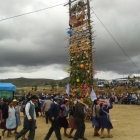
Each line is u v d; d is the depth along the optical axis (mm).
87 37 12297
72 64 12969
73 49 12977
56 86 55469
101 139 7090
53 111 6363
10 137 7715
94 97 11281
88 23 12422
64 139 7270
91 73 12188
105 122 7246
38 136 7789
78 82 12375
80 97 11836
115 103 28375
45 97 16922
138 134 7816
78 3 13414
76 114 6645
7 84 20734
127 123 10750
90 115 11305
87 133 8219
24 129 6340
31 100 6598
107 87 39062
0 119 7770
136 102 26359
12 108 7895
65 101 8102
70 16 13914
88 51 12281
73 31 13289
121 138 7184
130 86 34281
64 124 7766
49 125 10664
